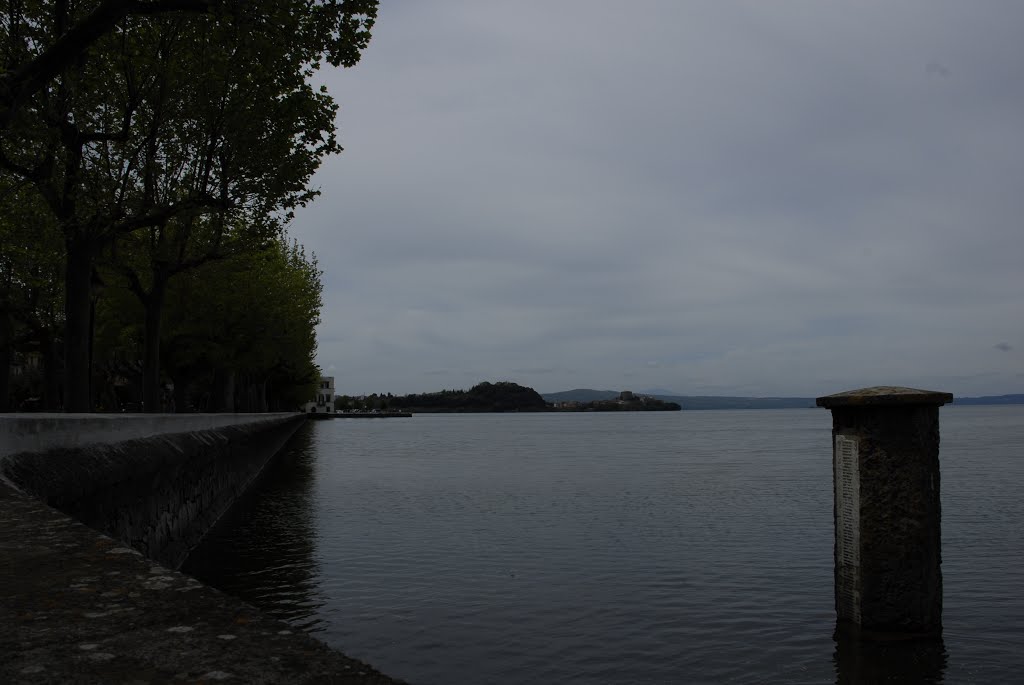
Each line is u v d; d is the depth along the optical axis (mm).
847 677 7941
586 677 8766
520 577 13820
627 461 47344
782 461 46094
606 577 13766
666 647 9734
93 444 10633
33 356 63469
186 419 19078
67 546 4117
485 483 32500
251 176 23875
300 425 118250
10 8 19891
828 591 12414
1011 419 178000
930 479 8047
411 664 9250
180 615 2838
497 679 8727
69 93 20250
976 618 10500
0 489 6254
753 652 9383
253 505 24734
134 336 38656
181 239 27641
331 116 23719
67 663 2354
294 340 45156
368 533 18844
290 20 15656
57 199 21453
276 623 2762
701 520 20719
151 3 14547
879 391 8172
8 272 32281
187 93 22484
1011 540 16672
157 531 13000
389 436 99250
